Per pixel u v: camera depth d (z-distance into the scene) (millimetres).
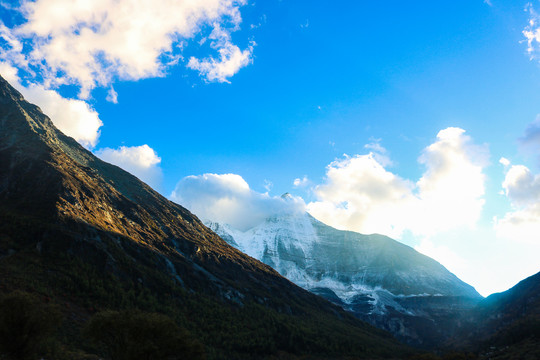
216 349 146125
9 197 181875
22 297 74312
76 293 129625
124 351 73938
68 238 153750
